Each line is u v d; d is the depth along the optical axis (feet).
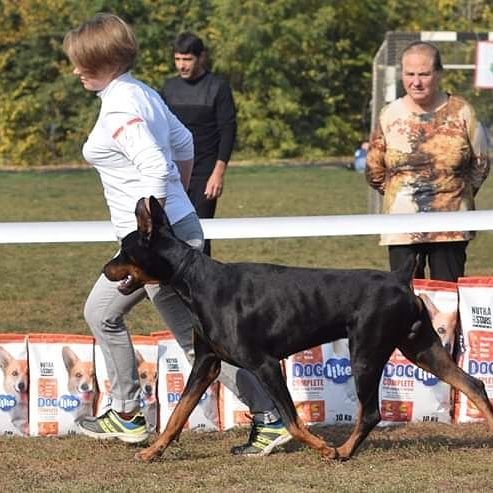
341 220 35.27
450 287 34.81
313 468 29.78
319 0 182.91
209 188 49.32
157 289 30.96
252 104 179.73
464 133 36.81
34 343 34.12
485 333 34.68
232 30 178.40
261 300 29.40
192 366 31.94
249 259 72.69
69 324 52.29
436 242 36.50
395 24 189.37
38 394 34.01
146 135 29.14
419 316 30.17
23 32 174.70
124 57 29.76
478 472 29.27
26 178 139.23
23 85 172.35
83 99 172.04
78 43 29.48
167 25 179.01
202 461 30.53
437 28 190.90
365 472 29.32
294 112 179.32
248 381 31.14
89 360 34.12
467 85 93.50
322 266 69.92
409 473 29.09
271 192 118.93
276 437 31.24
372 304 29.53
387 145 37.37
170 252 29.68
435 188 36.81
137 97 29.78
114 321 31.37
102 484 28.30
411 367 35.06
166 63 178.29
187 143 31.99
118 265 29.81
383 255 74.18
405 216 35.27
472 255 74.02
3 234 34.71
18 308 56.44
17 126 171.73
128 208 30.19
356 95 187.11
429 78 36.29
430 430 34.32
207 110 49.11
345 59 185.16
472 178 37.58
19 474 29.50
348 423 35.06
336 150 183.32
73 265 71.20
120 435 32.19
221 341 29.55
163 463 30.42
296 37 180.34
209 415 34.65
